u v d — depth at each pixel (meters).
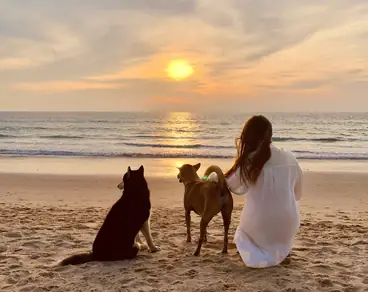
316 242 3.31
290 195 2.69
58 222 4.08
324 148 15.91
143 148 15.68
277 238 2.68
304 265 2.73
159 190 6.32
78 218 4.29
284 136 22.98
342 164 10.50
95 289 2.34
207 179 2.97
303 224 4.04
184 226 3.89
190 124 38.75
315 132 26.83
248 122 2.72
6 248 3.15
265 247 2.69
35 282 2.45
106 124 38.53
